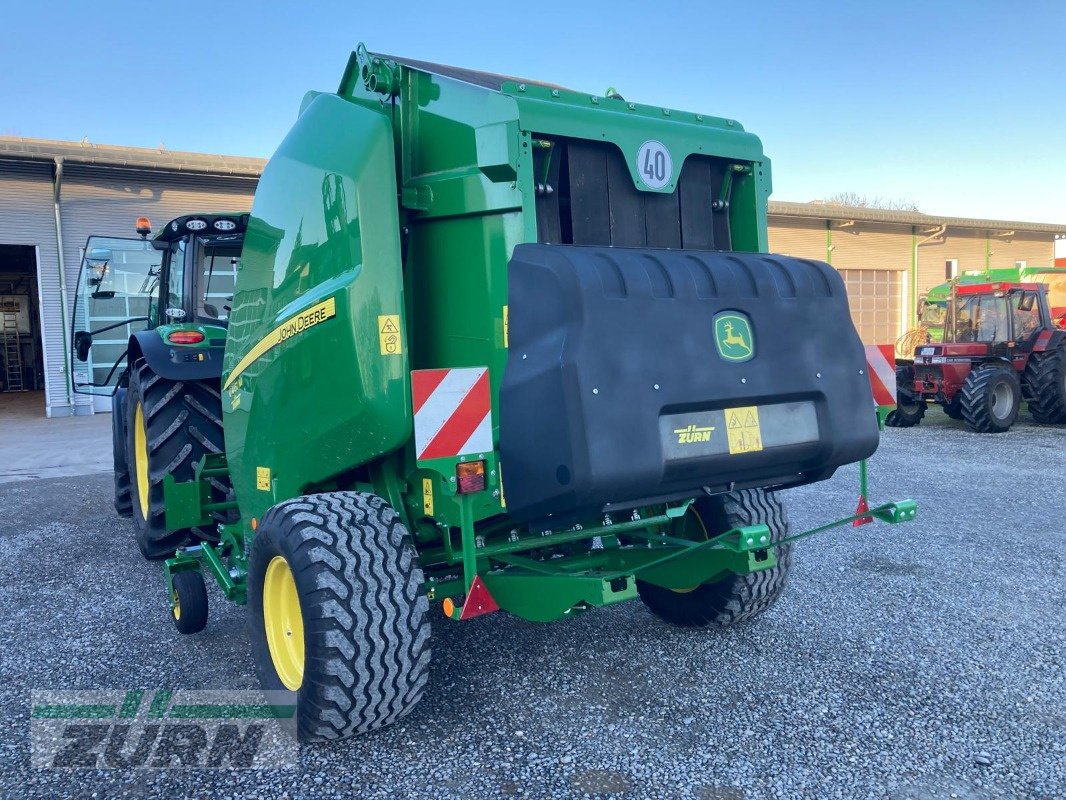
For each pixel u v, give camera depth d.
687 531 3.70
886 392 3.28
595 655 3.60
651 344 2.59
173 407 4.78
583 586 2.63
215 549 4.26
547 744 2.81
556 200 2.91
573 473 2.43
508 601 2.93
